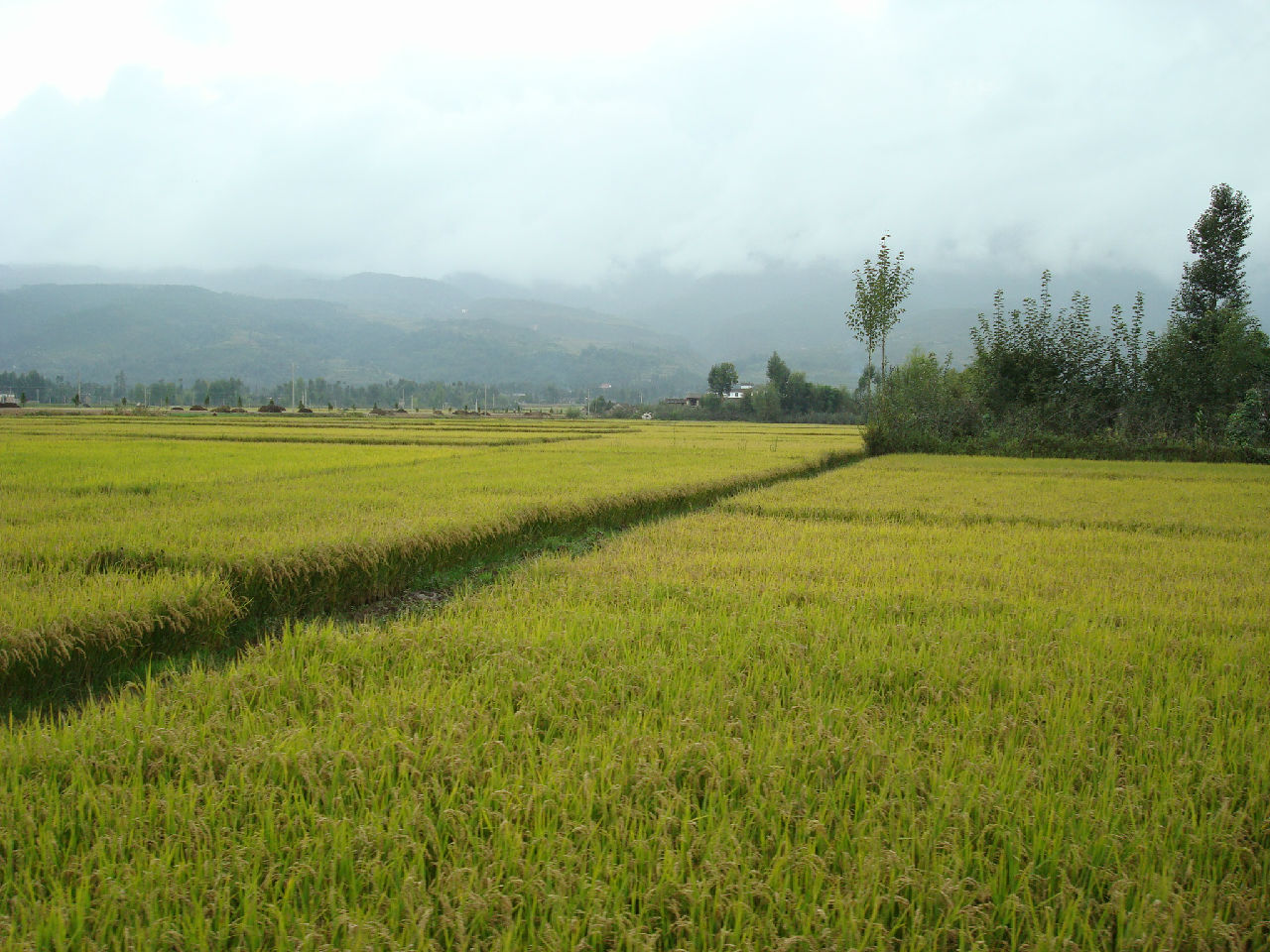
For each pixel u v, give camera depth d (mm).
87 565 7148
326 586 7828
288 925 2664
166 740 3797
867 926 2643
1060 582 7980
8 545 7367
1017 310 30625
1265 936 2787
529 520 10805
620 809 3316
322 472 15719
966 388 32500
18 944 2447
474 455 21891
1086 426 29234
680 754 3754
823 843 3162
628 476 16047
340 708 4348
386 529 8805
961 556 9234
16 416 57000
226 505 10625
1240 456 26234
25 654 4988
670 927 2691
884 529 11273
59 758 3629
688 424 70562
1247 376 28172
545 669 4969
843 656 5309
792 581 7680
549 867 2848
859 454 30094
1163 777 3748
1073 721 4395
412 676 4777
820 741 4012
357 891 2822
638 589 7262
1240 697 4754
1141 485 17750
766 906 2822
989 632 6164
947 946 2717
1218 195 31125
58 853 2992
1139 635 6105
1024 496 15453
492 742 3768
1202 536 11430
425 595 8891
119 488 12445
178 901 2725
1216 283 31312
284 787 3477
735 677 4988
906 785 3576
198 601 6180
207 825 3090
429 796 3391
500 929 2662
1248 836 3408
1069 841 3238
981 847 3180
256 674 4719
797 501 14281
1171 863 3107
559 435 38031
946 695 4793
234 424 44781
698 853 3072
